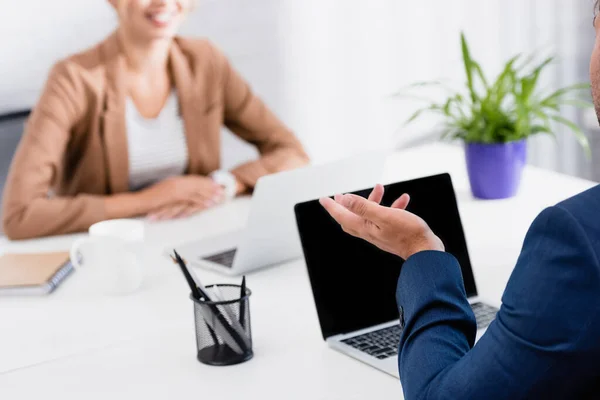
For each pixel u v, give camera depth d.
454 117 2.73
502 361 1.09
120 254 2.07
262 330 1.85
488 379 1.10
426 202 1.92
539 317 1.06
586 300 1.04
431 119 4.42
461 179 2.91
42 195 2.72
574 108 4.76
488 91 2.66
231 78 3.18
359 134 4.28
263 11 3.92
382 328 1.80
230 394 1.58
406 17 4.25
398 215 1.37
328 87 4.15
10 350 1.82
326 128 4.20
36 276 2.16
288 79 4.05
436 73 4.39
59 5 3.55
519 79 2.68
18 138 3.27
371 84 4.24
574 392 1.08
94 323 1.94
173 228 2.61
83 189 3.00
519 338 1.08
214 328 1.69
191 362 1.72
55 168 2.81
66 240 2.60
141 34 2.88
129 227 2.14
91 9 3.62
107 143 2.94
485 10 4.43
